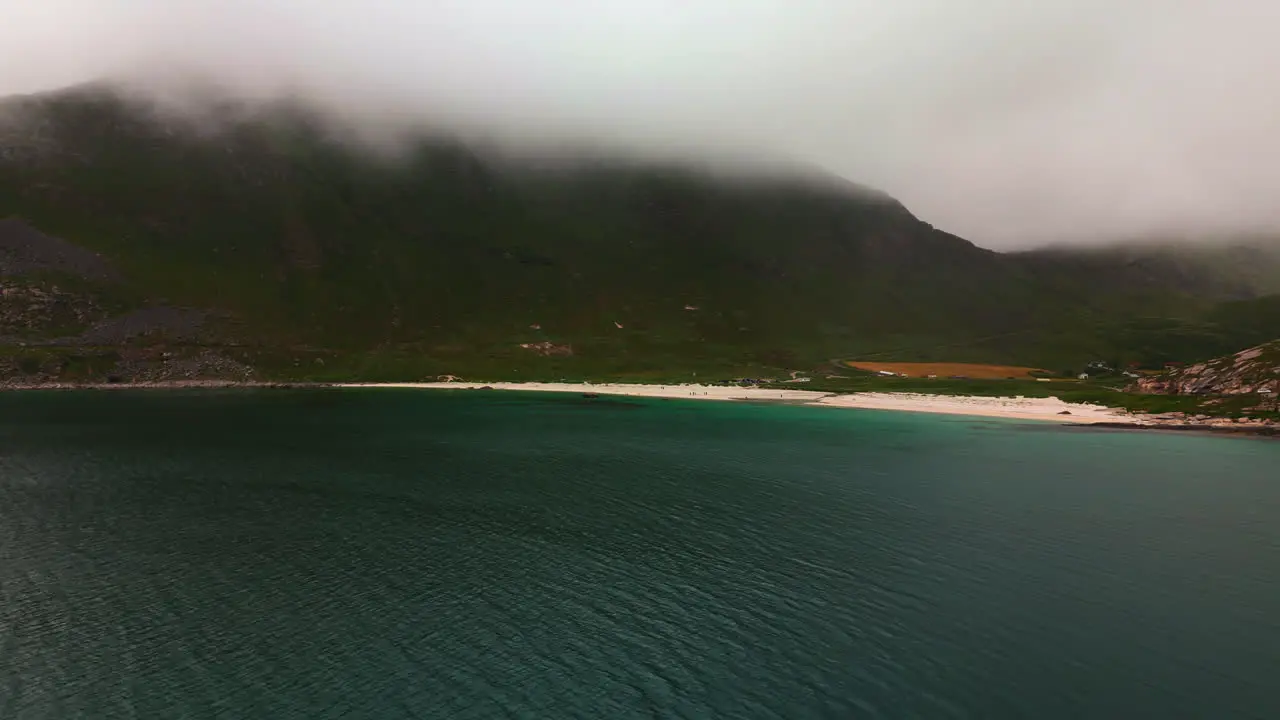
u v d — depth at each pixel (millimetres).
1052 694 30875
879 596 41812
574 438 105938
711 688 31125
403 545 50281
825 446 101625
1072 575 45688
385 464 80438
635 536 53344
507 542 51375
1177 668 33312
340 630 36406
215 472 73625
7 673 31797
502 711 29141
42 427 104750
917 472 80875
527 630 36625
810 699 30312
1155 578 45250
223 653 33844
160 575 43688
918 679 32062
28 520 54969
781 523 57500
